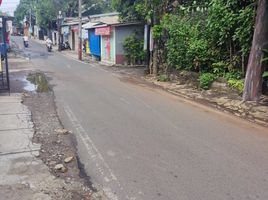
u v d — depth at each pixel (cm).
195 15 1559
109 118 893
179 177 528
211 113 969
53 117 895
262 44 1029
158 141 702
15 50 3894
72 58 3133
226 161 593
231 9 1224
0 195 467
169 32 1622
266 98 1088
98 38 2912
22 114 917
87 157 613
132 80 1677
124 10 2378
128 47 2436
